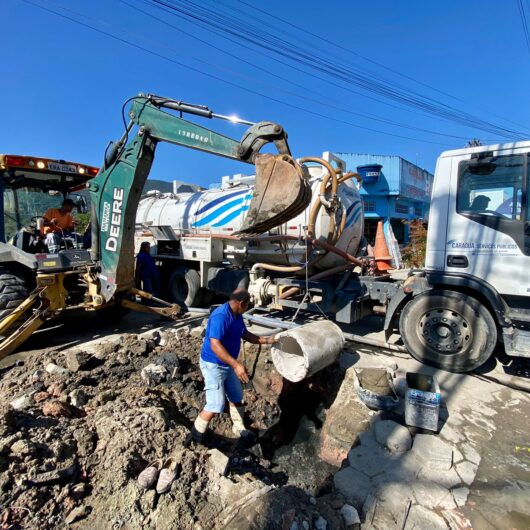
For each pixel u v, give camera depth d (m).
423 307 4.63
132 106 5.55
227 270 7.04
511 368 4.59
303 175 4.54
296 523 2.23
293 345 4.52
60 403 3.39
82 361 4.36
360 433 3.42
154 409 3.32
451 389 4.10
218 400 3.31
